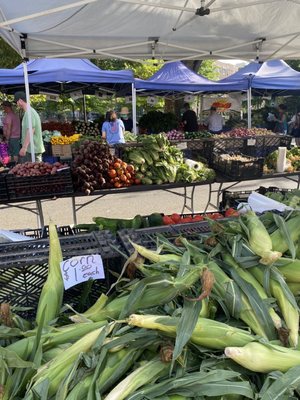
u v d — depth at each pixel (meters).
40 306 1.32
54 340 1.15
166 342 1.06
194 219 2.53
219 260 1.40
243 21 3.83
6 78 8.51
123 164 4.23
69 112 17.30
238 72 11.95
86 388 0.98
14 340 1.18
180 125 12.01
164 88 10.30
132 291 1.19
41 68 9.05
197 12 3.06
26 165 3.86
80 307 1.49
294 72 11.54
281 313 1.25
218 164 5.15
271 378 1.00
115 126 8.38
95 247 1.59
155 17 3.67
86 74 8.87
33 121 6.24
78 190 4.00
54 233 1.50
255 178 4.76
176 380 0.98
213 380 0.98
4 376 1.01
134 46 4.36
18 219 6.09
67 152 9.16
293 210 1.61
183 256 1.37
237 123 15.98
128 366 1.04
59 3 2.95
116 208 6.68
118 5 3.32
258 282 1.33
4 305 1.22
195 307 1.10
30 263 1.45
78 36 4.00
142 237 1.69
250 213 1.58
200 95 14.92
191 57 4.69
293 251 1.39
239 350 1.01
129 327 1.11
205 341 1.07
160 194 7.66
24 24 3.48
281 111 14.48
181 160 4.75
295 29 4.04
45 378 0.99
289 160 5.19
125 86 12.02
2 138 8.99
